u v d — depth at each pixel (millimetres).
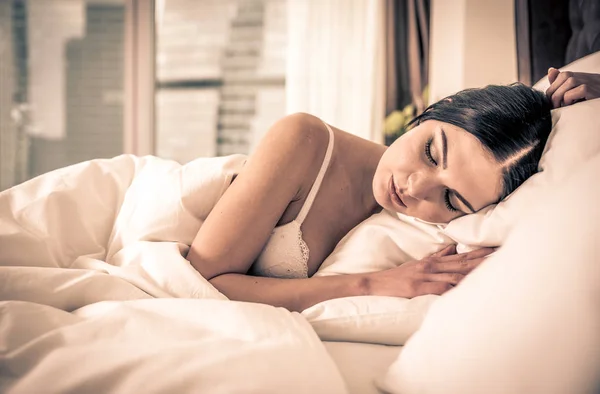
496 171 867
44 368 573
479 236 878
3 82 4453
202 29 4477
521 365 484
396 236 992
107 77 4527
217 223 955
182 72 4516
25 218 924
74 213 981
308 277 1054
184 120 4539
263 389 553
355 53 3652
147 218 988
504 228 847
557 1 1755
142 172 1086
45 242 904
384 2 3553
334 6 3670
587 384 457
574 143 816
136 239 978
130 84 3891
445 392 526
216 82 4500
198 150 4551
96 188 1045
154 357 591
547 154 851
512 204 842
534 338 487
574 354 467
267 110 4484
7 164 4461
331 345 758
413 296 874
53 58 4508
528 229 583
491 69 2703
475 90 942
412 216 972
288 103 3744
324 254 1079
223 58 4484
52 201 951
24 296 778
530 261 538
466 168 879
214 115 4520
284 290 912
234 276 944
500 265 571
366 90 3629
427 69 3305
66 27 4504
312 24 3701
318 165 1060
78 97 4527
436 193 918
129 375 570
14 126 4477
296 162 1005
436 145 911
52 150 4531
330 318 787
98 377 562
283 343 640
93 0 4500
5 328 651
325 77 3688
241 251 959
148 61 3881
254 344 635
